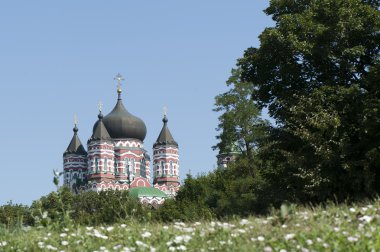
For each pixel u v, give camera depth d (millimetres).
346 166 45656
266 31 54000
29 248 15344
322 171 47594
